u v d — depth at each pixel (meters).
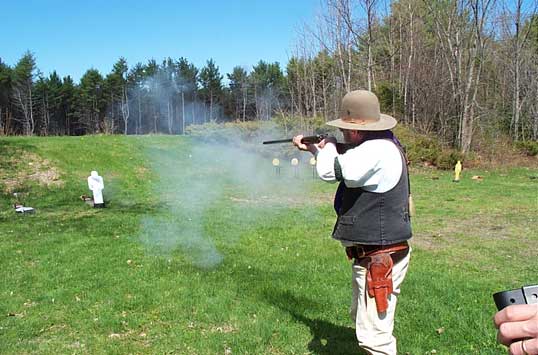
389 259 2.78
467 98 21.05
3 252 7.23
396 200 2.78
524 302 0.98
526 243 7.78
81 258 6.86
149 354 3.97
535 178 17.02
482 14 21.16
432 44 26.39
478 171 19.11
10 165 15.17
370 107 2.83
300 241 7.91
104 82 55.72
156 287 5.52
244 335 4.22
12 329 4.47
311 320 4.54
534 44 29.09
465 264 6.52
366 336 2.89
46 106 53.56
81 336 4.34
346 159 2.73
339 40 24.52
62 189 13.93
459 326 4.34
